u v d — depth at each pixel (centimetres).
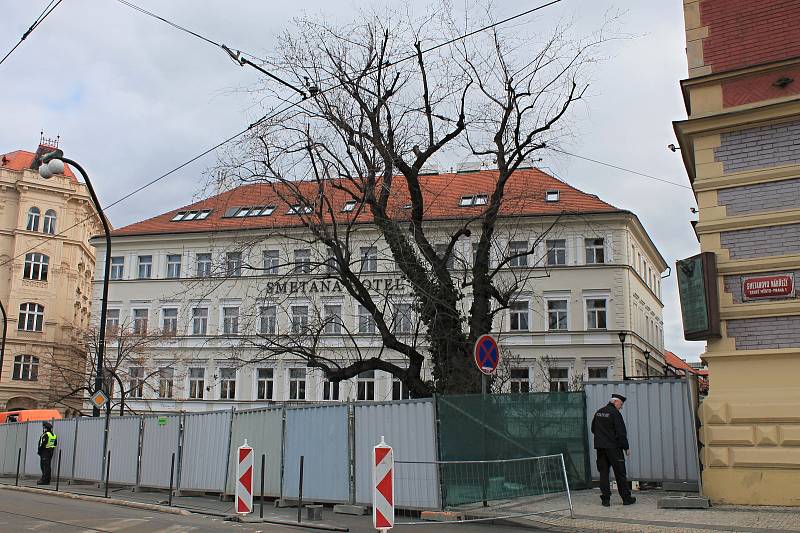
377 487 1074
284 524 1263
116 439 2159
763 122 1313
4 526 1227
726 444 1252
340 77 1803
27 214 6116
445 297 1892
